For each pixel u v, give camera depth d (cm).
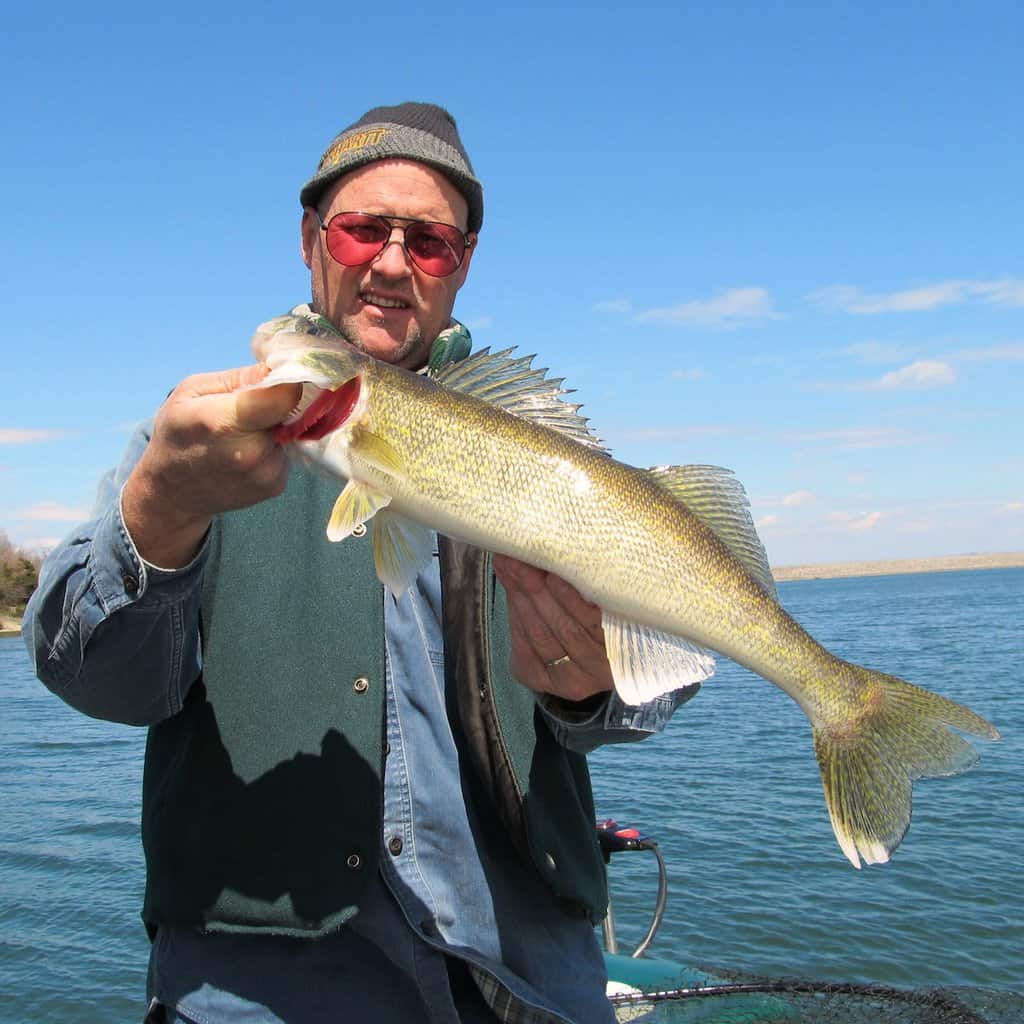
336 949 81
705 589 97
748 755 563
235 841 79
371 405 86
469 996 85
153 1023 83
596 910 90
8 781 540
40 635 75
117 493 81
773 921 290
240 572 84
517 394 97
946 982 248
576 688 85
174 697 78
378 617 85
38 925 299
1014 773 479
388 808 83
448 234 99
